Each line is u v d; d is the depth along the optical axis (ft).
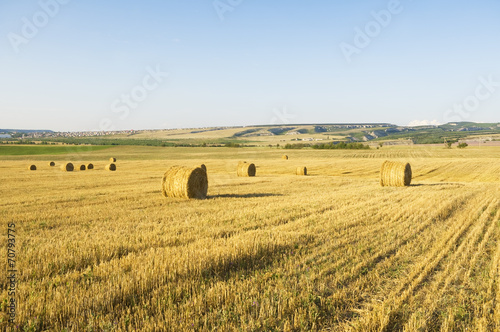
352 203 47.80
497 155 216.95
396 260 23.85
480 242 28.35
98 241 26.53
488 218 38.22
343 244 27.14
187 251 23.12
